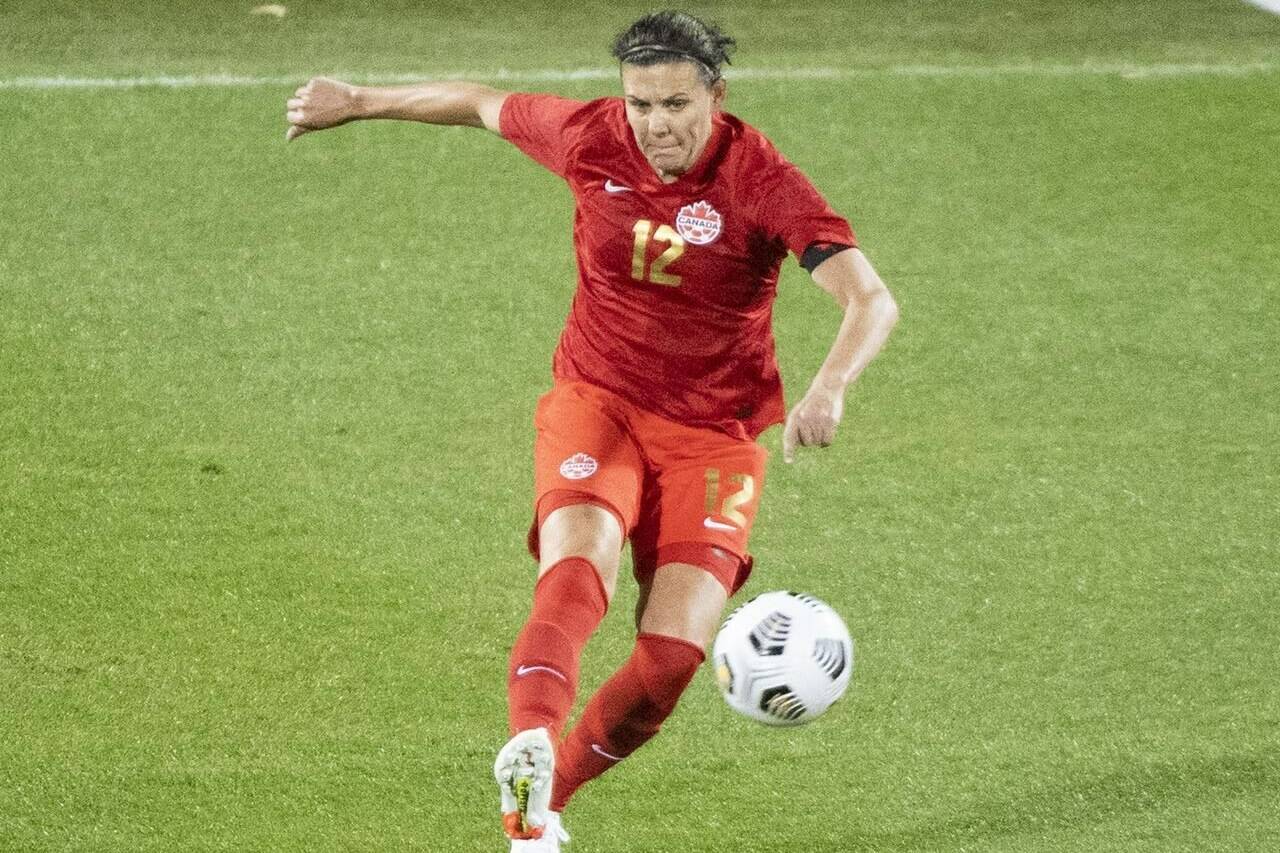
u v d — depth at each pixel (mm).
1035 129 35188
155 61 36125
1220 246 31109
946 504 23328
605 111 15828
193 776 17562
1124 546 22547
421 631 20234
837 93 36156
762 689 15141
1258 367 27234
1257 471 24406
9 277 27922
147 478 23000
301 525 22188
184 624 20141
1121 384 26594
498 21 39500
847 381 13992
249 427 24344
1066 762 18297
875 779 17953
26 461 23203
